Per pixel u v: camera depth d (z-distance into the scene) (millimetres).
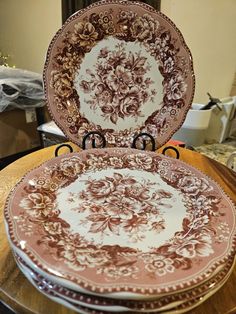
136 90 701
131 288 292
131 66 687
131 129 713
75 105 682
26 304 378
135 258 351
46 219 415
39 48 2207
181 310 324
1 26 2428
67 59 653
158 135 697
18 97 1517
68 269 314
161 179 549
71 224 419
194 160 786
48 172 529
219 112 1617
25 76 1599
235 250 354
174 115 689
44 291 324
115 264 334
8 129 1570
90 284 295
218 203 453
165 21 648
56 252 341
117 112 709
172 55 669
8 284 403
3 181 646
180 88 675
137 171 572
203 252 348
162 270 322
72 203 469
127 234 407
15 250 346
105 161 589
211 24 1581
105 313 310
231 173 719
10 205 419
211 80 1719
